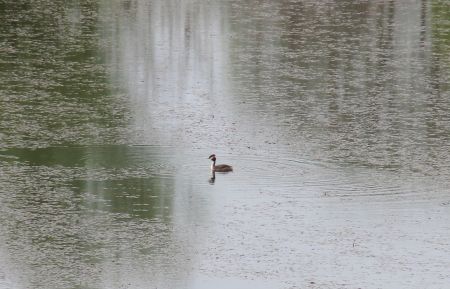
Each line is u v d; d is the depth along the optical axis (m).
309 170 54.44
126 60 76.44
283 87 70.12
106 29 86.06
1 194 50.31
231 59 77.31
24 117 62.34
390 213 49.06
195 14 92.94
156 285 41.53
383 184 52.53
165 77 72.19
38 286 41.22
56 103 65.38
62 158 55.56
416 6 98.00
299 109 65.31
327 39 83.88
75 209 48.81
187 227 47.09
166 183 52.34
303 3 98.44
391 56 79.00
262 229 47.09
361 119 63.59
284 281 42.12
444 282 42.25
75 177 52.78
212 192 51.22
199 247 45.09
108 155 56.25
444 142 59.56
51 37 82.44
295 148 57.81
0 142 57.78
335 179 53.25
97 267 43.00
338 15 93.19
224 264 43.62
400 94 69.12
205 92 68.81
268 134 60.25
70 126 61.00
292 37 84.38
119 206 49.16
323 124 62.34
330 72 74.19
